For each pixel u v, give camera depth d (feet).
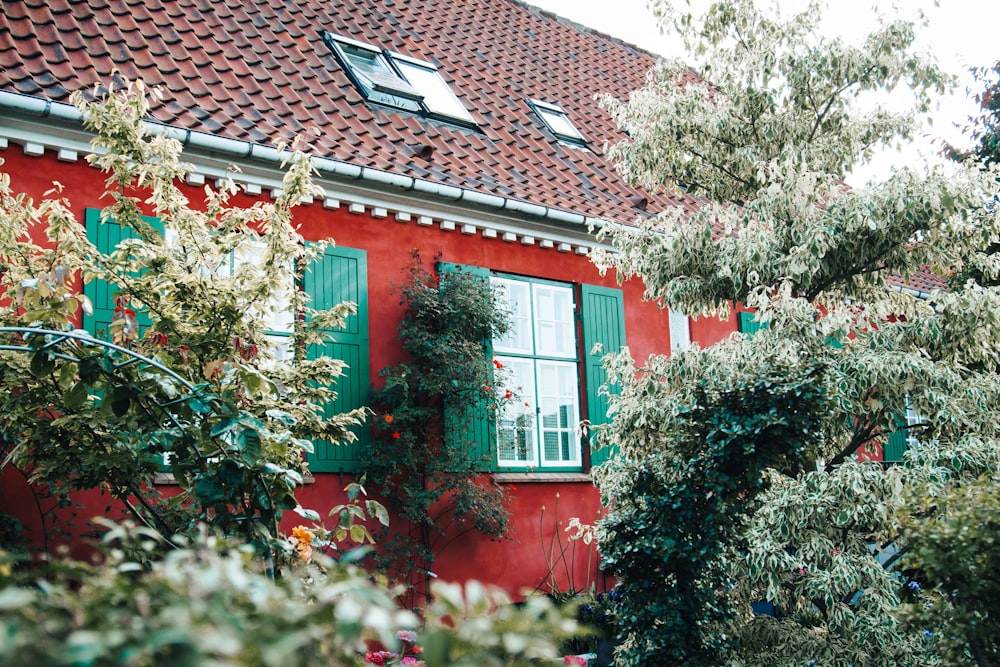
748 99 26.35
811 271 23.62
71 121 23.00
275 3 34.88
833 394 20.25
